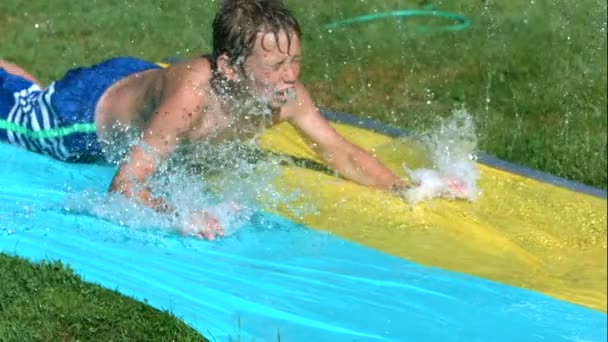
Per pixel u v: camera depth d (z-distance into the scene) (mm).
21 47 10062
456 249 6871
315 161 7824
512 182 8344
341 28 11445
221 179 7082
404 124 9602
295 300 5762
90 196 6598
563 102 10383
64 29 10523
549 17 11836
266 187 7211
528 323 6004
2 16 10742
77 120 7082
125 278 5660
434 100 10195
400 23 11664
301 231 6742
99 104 7094
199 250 6238
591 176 9234
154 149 6508
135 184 6488
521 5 12156
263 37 6301
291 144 8062
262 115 6816
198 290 5672
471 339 5715
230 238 6504
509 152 9398
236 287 5797
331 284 6055
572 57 11203
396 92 10273
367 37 11336
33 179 6910
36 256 5707
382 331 5602
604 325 6098
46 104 7207
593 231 7641
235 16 6336
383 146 8523
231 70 6438
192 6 11133
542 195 8203
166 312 5289
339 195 7336
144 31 10625
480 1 12078
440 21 11836
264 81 6465
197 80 6496
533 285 6562
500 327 5906
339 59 10836
